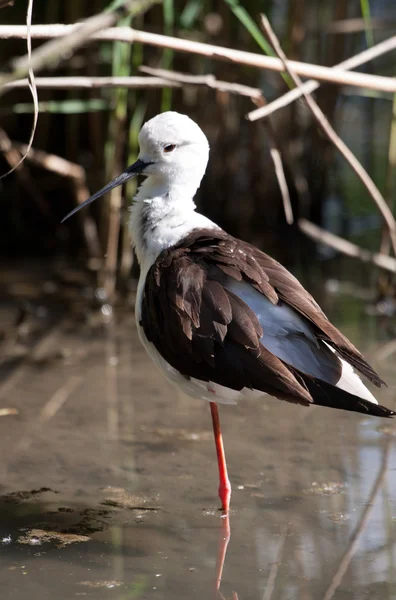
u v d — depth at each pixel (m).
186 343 4.51
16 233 9.80
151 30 8.78
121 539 4.58
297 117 9.67
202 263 4.72
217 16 8.96
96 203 9.45
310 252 9.80
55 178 9.61
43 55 3.14
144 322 4.92
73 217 9.77
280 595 4.04
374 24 9.92
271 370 4.22
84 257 9.56
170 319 4.62
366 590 4.08
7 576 4.20
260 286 4.47
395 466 5.36
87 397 6.39
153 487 5.15
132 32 5.21
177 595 4.05
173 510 4.89
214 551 4.45
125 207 8.68
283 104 5.70
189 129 5.36
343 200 10.66
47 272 9.20
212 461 5.48
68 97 9.18
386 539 4.55
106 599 4.00
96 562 4.34
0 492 5.07
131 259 8.84
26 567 4.29
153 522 4.76
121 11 3.44
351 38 9.81
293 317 4.43
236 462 5.45
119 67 7.58
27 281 8.94
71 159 9.34
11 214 9.76
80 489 5.12
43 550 4.46
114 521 4.77
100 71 8.97
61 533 4.63
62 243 9.83
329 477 5.24
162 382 6.70
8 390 6.49
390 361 6.89
